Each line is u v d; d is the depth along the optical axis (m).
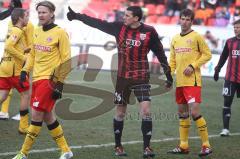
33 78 16.55
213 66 47.81
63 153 16.95
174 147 20.56
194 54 19.12
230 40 23.91
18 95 33.75
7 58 21.44
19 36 21.03
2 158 17.45
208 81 44.94
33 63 17.00
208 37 50.47
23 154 16.58
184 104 19.50
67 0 52.31
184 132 19.50
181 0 59.09
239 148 20.78
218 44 50.09
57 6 53.31
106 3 60.59
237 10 55.59
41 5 16.36
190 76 18.98
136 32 17.88
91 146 20.05
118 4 60.78
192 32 19.23
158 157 18.64
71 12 18.59
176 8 59.56
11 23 22.05
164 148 20.34
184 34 19.30
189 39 19.11
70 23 49.41
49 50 16.33
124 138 21.97
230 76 23.86
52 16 16.53
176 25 50.09
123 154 18.56
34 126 16.55
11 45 20.89
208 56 19.00
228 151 20.14
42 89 16.22
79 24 49.22
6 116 25.05
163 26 50.31
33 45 16.72
